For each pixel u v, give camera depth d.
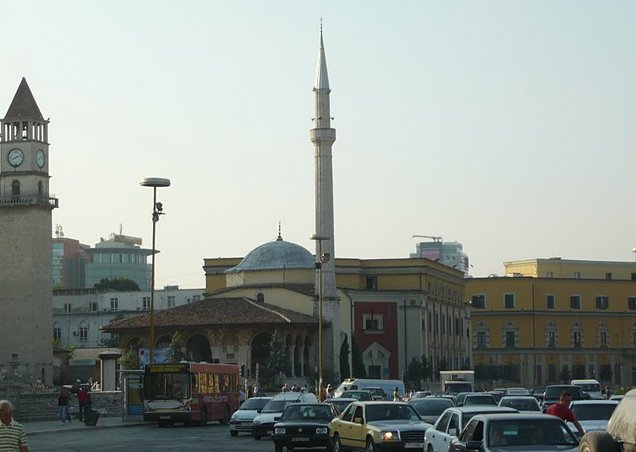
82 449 50.81
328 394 92.12
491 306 178.00
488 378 176.50
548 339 177.88
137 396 80.25
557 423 26.89
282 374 117.56
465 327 169.00
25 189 142.12
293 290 132.00
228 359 122.31
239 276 139.62
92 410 76.56
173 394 72.38
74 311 193.00
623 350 181.00
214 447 51.00
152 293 70.94
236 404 80.12
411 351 143.00
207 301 129.25
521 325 176.88
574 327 179.38
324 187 124.81
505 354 176.75
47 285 142.38
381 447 38.16
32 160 142.25
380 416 40.19
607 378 180.38
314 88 125.00
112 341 177.88
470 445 26.53
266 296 133.25
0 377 134.50
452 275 162.38
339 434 42.31
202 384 74.38
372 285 147.88
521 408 49.00
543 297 178.38
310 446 44.91
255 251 140.88
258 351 124.81
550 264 195.12
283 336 122.69
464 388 83.31
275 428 45.31
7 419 22.81
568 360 178.62
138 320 126.38
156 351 116.00
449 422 33.00
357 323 140.38
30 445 54.59
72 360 169.88
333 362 125.50
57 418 86.44
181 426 74.44
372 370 140.12
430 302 148.62
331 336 125.69
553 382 177.12
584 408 36.59
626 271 198.88
